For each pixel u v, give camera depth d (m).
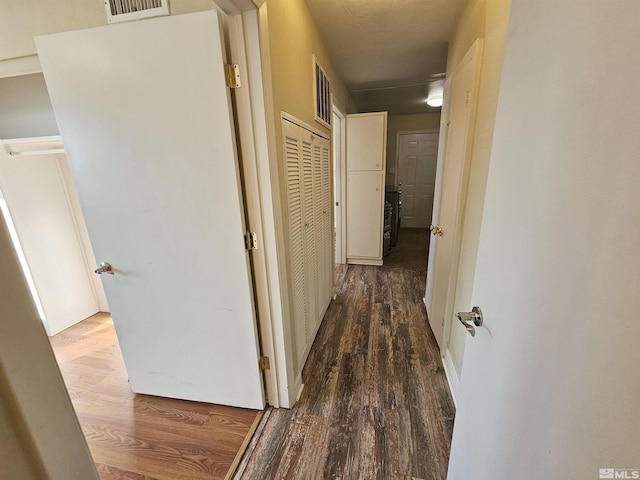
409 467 1.26
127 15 1.21
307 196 1.87
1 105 2.05
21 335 0.31
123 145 1.25
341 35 2.16
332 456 1.31
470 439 0.88
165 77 1.14
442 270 2.04
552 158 0.53
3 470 0.31
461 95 1.70
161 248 1.37
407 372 1.85
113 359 2.08
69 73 1.19
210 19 1.05
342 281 3.36
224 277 1.36
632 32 0.36
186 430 1.48
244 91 1.15
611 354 0.39
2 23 1.43
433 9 1.79
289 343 1.52
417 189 5.92
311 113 1.94
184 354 1.55
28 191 2.25
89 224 1.39
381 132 3.46
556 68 0.53
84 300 2.66
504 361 0.68
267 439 1.41
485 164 1.31
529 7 0.63
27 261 2.26
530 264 0.59
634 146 0.36
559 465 0.48
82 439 0.38
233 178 1.21
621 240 0.37
